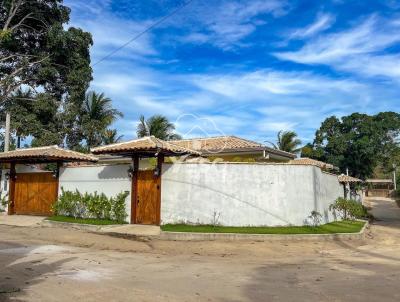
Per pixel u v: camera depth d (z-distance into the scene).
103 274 9.28
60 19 36.16
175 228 16.72
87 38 36.88
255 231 16.52
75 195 20.27
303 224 18.36
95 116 39.25
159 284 8.42
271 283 8.72
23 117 34.44
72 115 36.00
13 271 9.31
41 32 35.94
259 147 23.33
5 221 20.53
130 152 18.36
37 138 34.78
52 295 7.31
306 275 9.69
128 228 17.62
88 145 38.78
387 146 61.53
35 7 34.59
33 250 12.52
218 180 17.73
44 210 21.84
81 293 7.49
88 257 11.62
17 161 22.67
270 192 18.00
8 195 23.08
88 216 19.94
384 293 7.84
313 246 15.13
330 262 11.88
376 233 21.19
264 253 13.54
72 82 36.16
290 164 18.44
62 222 19.00
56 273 9.23
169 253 13.23
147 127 34.56
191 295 7.55
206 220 17.55
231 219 17.55
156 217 18.08
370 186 89.00
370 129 58.12
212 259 12.17
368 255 13.45
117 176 19.42
